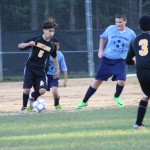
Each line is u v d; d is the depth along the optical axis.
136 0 58.75
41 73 29.45
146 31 22.69
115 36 30.73
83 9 57.25
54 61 29.86
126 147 18.33
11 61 53.69
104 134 21.25
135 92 41.25
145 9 59.38
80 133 21.58
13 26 55.47
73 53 54.81
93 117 26.55
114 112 28.52
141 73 22.22
